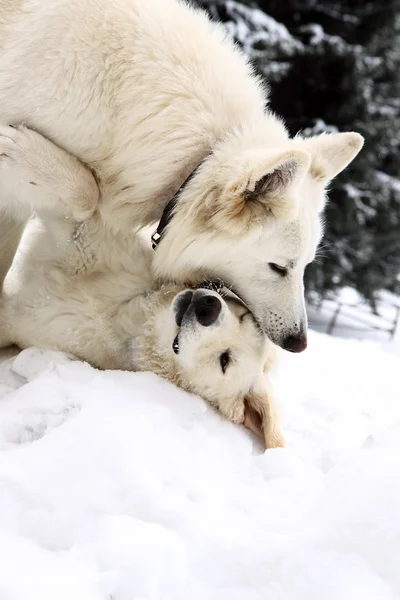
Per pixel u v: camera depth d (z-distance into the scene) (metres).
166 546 1.07
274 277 1.42
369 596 1.05
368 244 3.60
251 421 1.47
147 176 1.39
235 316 1.46
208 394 1.47
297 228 1.38
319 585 1.06
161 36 1.40
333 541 1.11
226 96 1.41
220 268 1.42
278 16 3.68
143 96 1.38
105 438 1.21
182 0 1.55
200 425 1.35
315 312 3.61
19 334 1.53
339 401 1.66
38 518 1.09
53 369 1.42
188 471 1.23
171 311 1.47
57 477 1.15
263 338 1.48
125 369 1.53
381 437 1.34
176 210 1.38
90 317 1.51
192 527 1.12
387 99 3.71
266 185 1.32
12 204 1.47
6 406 1.32
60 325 1.50
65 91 1.37
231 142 1.37
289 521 1.17
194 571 1.07
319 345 2.03
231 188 1.31
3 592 0.99
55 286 1.52
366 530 1.12
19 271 1.56
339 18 3.63
